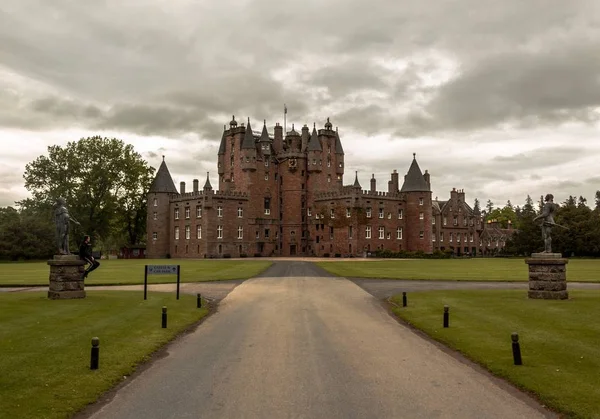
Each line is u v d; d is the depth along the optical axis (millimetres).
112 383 12992
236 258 98375
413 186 113500
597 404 11070
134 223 116625
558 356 15008
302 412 10875
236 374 13891
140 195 113000
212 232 100625
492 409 11078
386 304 27938
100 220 102125
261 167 110812
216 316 23953
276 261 80500
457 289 33875
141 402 11641
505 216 176375
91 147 99312
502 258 103875
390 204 111125
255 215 108688
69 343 16734
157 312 23844
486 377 13586
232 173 113750
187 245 104750
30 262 87125
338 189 116000
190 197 104375
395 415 10688
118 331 19047
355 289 35094
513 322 20516
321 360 15398
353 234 104000
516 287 35375
